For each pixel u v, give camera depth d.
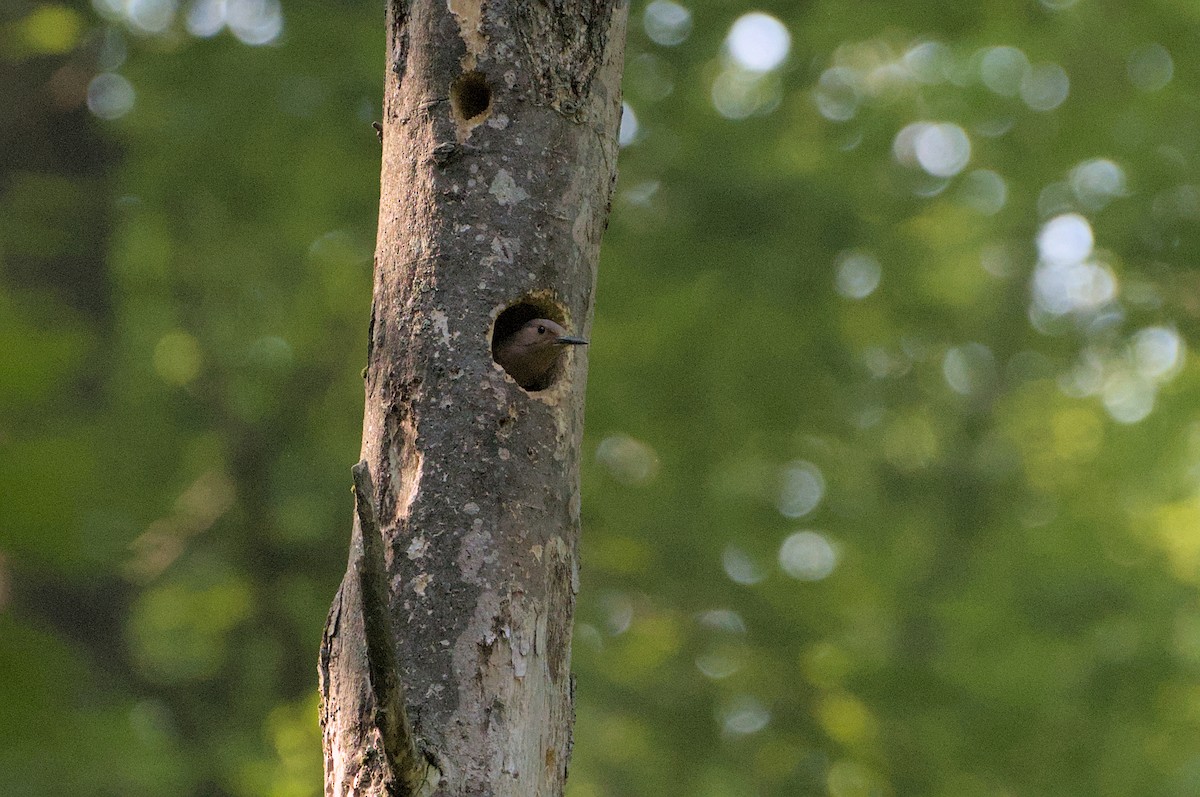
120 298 15.39
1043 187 19.45
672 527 15.94
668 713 16.16
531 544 5.66
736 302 15.52
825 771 15.59
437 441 5.70
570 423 5.98
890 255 16.97
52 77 15.39
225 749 15.01
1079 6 19.08
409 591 5.50
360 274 15.68
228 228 15.57
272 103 14.58
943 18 16.56
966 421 21.03
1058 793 15.22
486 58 6.09
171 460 15.21
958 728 15.30
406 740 4.80
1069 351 21.34
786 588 16.70
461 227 5.94
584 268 6.16
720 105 16.84
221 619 16.36
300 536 15.77
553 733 5.54
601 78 6.29
